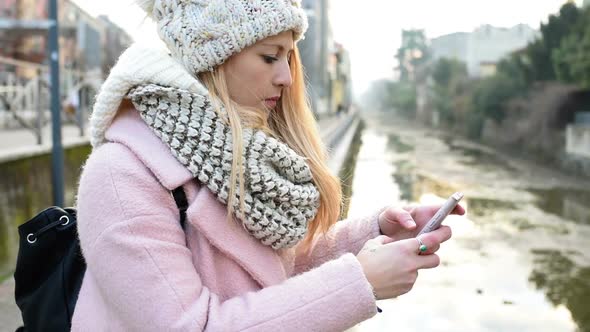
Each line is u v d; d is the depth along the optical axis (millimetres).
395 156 19734
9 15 12570
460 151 22266
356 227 1266
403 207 1260
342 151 13625
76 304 954
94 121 993
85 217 890
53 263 1021
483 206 9891
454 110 35938
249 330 840
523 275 5523
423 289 4922
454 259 6023
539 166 17000
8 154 4988
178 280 854
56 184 5414
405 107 68812
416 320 4199
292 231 964
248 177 923
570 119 17953
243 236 957
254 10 959
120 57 982
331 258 1241
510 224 8180
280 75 1026
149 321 831
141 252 847
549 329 4184
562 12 18719
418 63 60281
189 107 920
